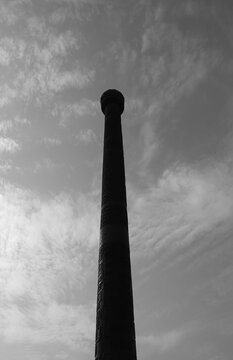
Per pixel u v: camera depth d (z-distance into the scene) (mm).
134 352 12047
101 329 12320
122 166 17641
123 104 20969
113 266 13789
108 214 15555
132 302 13281
